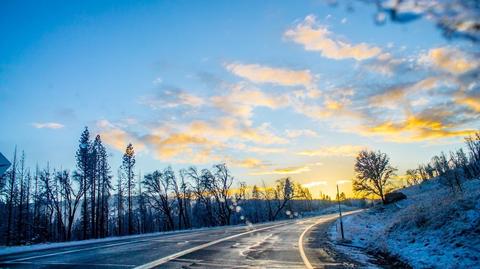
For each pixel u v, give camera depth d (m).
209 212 75.81
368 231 24.22
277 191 100.50
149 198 67.81
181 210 69.81
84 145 54.31
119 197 63.44
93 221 53.88
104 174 57.72
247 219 108.94
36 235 52.47
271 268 9.86
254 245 16.88
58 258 12.27
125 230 81.25
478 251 9.81
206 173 74.06
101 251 14.62
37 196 56.25
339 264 10.69
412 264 10.30
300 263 10.85
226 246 16.38
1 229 55.00
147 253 13.55
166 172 67.88
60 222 55.59
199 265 10.34
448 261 9.72
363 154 64.94
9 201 53.59
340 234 23.20
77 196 53.41
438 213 15.70
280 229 31.64
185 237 23.30
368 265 10.56
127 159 61.25
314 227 33.50
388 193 61.25
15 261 11.58
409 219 17.86
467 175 46.62
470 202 14.65
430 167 99.00
